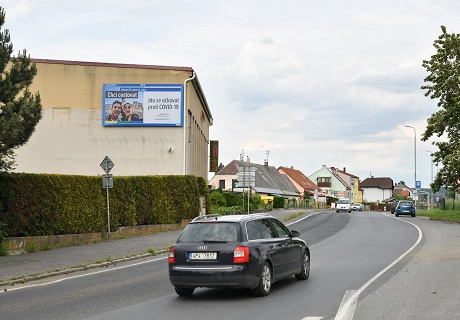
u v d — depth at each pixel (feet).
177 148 144.25
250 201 207.00
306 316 32.50
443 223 140.46
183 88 144.87
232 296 40.86
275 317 32.60
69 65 146.20
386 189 636.07
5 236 70.38
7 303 40.09
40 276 53.78
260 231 42.42
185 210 122.31
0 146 64.64
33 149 145.18
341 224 138.82
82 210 85.76
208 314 34.22
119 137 145.18
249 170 151.64
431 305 35.12
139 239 93.25
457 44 152.15
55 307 37.88
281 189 383.65
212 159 196.24
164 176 115.44
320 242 88.38
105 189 92.79
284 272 43.96
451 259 61.21
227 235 40.09
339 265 57.72
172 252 40.68
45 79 146.10
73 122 145.59
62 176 81.51
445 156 151.64
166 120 144.66
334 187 534.37
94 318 33.65
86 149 145.28
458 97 143.54
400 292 40.27
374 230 115.55
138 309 36.40
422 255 66.44
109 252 73.77
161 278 51.85
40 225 76.59
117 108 145.38
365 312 33.17
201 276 39.47
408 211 188.96
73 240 83.10
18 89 65.87
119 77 145.89
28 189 74.64
